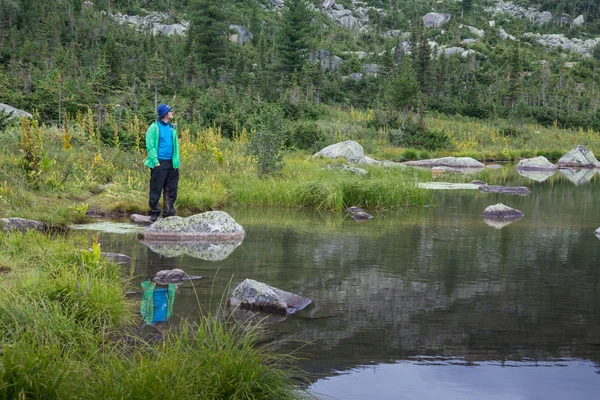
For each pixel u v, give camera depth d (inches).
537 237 317.7
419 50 2506.2
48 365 106.7
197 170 513.7
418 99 1803.6
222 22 2578.7
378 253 266.5
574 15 4724.4
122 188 408.2
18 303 146.3
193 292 191.2
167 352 121.5
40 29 2343.8
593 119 2244.1
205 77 2183.8
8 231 257.1
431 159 1055.0
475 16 4434.1
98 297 160.7
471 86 2493.8
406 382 124.6
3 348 112.0
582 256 262.8
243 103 1274.6
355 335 153.4
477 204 487.5
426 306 180.9
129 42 2488.9
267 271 225.1
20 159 401.1
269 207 450.3
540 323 165.2
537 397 117.4
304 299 185.5
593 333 157.4
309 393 118.2
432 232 334.3
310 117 1483.8
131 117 787.4
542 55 3718.0
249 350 125.6
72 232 300.4
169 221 301.7
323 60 2726.4
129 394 102.1
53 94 949.2
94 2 3171.8
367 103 2145.7
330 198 447.5
